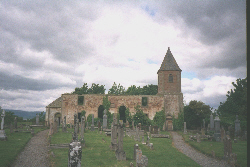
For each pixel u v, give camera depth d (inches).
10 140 752.3
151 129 1285.7
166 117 1648.6
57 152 588.1
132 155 575.2
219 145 800.9
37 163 480.1
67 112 1632.6
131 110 1633.9
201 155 655.8
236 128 1173.1
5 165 428.1
